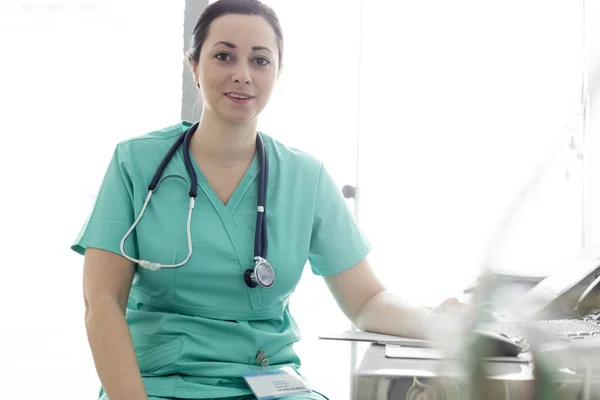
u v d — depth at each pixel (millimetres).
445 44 2008
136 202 1232
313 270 1396
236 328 1202
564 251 1788
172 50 2088
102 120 2105
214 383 1157
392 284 1974
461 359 440
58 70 2115
